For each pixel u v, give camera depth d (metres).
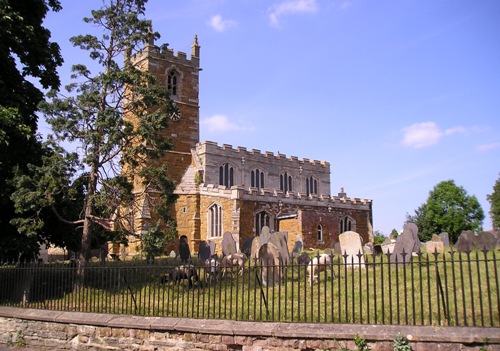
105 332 10.88
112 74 17.34
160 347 10.06
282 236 17.78
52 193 15.92
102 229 19.09
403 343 8.06
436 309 10.36
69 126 16.30
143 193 18.23
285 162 61.16
